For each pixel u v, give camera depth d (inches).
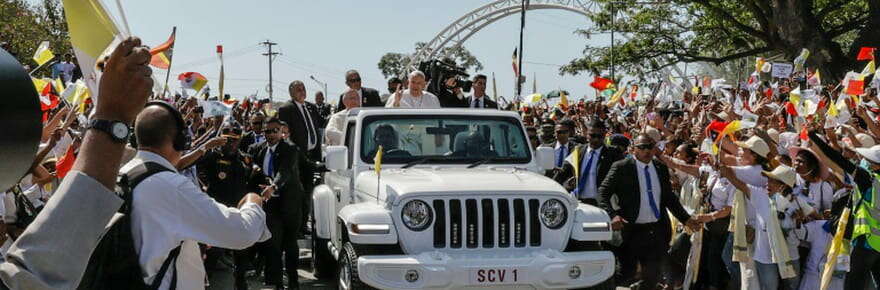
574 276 266.4
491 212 271.9
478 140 325.1
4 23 738.8
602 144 360.5
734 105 494.6
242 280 324.5
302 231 433.7
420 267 257.8
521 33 711.1
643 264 313.7
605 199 315.3
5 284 65.6
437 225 270.4
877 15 1175.0
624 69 1542.8
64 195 68.2
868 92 430.6
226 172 343.6
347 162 328.2
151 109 115.0
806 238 285.0
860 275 275.3
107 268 104.2
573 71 1571.1
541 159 320.2
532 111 587.5
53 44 775.1
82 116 286.4
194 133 457.7
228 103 597.3
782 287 290.8
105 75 71.3
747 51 1443.2
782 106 441.7
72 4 81.8
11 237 217.3
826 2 1451.8
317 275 367.6
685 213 308.2
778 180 275.3
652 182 311.0
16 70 55.7
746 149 281.6
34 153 57.1
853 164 283.0
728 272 319.3
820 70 1178.0
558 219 277.1
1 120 52.9
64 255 67.0
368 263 260.7
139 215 108.0
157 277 108.8
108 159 70.8
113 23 83.7
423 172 299.3
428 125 325.1
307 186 420.2
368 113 324.2
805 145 336.5
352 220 271.6
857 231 269.6
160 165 114.0
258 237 119.4
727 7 1483.8
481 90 450.3
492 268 258.8
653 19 1507.1
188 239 111.4
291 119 425.4
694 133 421.1
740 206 281.7
